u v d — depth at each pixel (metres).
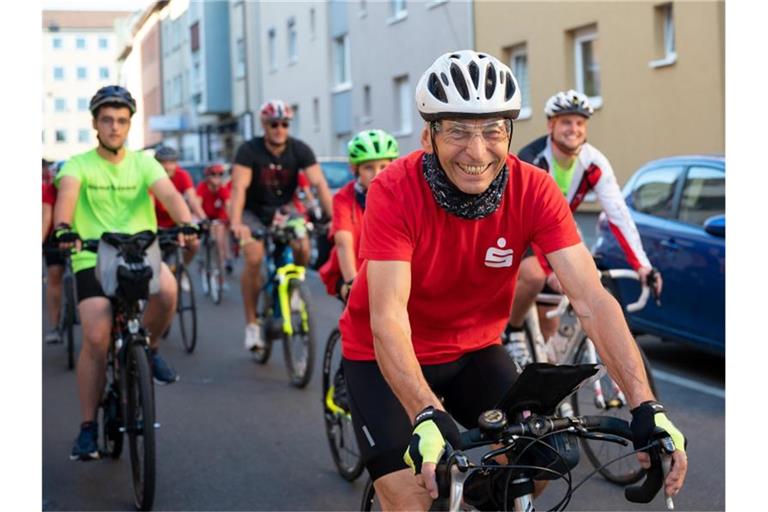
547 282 5.57
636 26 18.00
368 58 29.08
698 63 16.53
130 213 5.75
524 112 21.55
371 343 3.28
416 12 25.95
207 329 11.02
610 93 18.77
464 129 2.82
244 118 38.84
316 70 33.34
